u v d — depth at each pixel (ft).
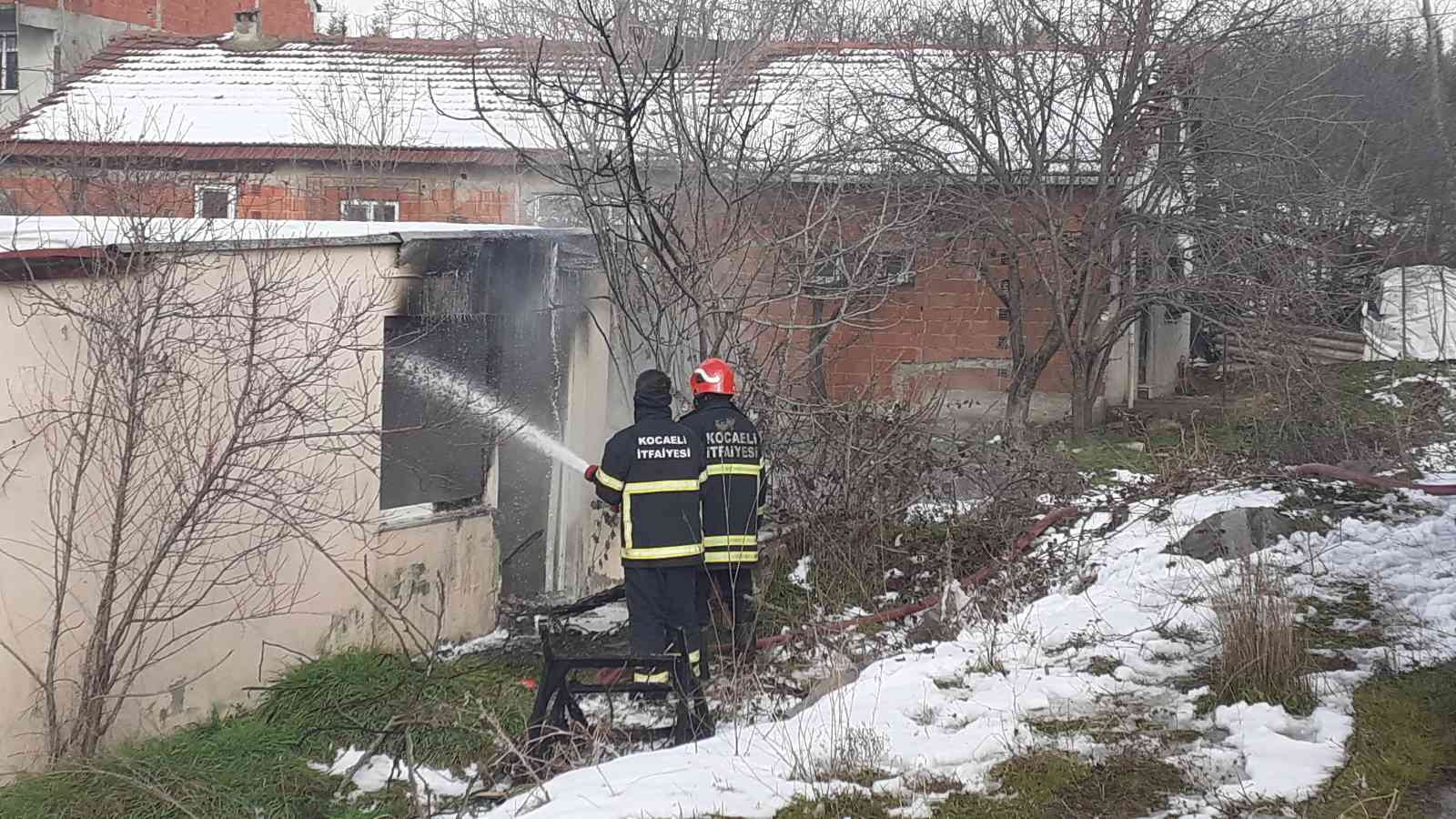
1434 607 21.17
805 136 41.04
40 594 18.62
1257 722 16.61
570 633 26.68
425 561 25.23
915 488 29.60
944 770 15.62
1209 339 64.90
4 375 17.88
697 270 28.22
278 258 21.25
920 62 45.57
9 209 49.47
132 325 18.78
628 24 32.04
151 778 17.72
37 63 89.20
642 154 31.19
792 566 28.94
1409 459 36.24
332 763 19.69
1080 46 43.45
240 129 58.85
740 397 28.53
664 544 21.04
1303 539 26.53
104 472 19.26
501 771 18.74
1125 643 20.61
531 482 29.09
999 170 44.42
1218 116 43.86
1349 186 48.75
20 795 17.07
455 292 25.54
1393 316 67.10
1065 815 14.15
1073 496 33.83
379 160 56.24
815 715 18.16
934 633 23.85
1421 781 14.37
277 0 102.94
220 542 20.86
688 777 15.67
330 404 22.66
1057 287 45.24
